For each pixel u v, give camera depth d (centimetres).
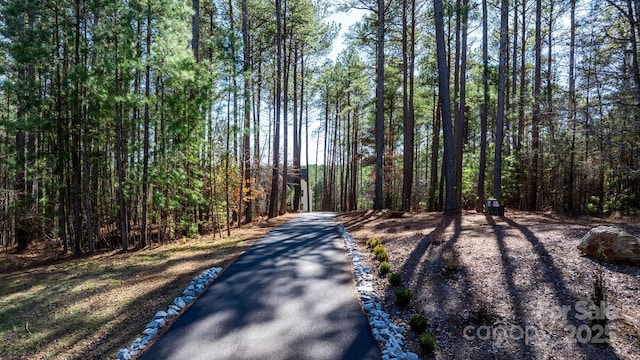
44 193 1294
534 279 604
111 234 1503
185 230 1492
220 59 1292
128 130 1298
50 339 512
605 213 1398
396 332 497
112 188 1494
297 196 2988
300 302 612
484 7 1512
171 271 831
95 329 537
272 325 526
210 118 1353
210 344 473
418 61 2242
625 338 437
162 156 1273
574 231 855
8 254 1272
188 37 1230
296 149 2709
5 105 1474
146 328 527
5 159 1173
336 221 1784
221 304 608
